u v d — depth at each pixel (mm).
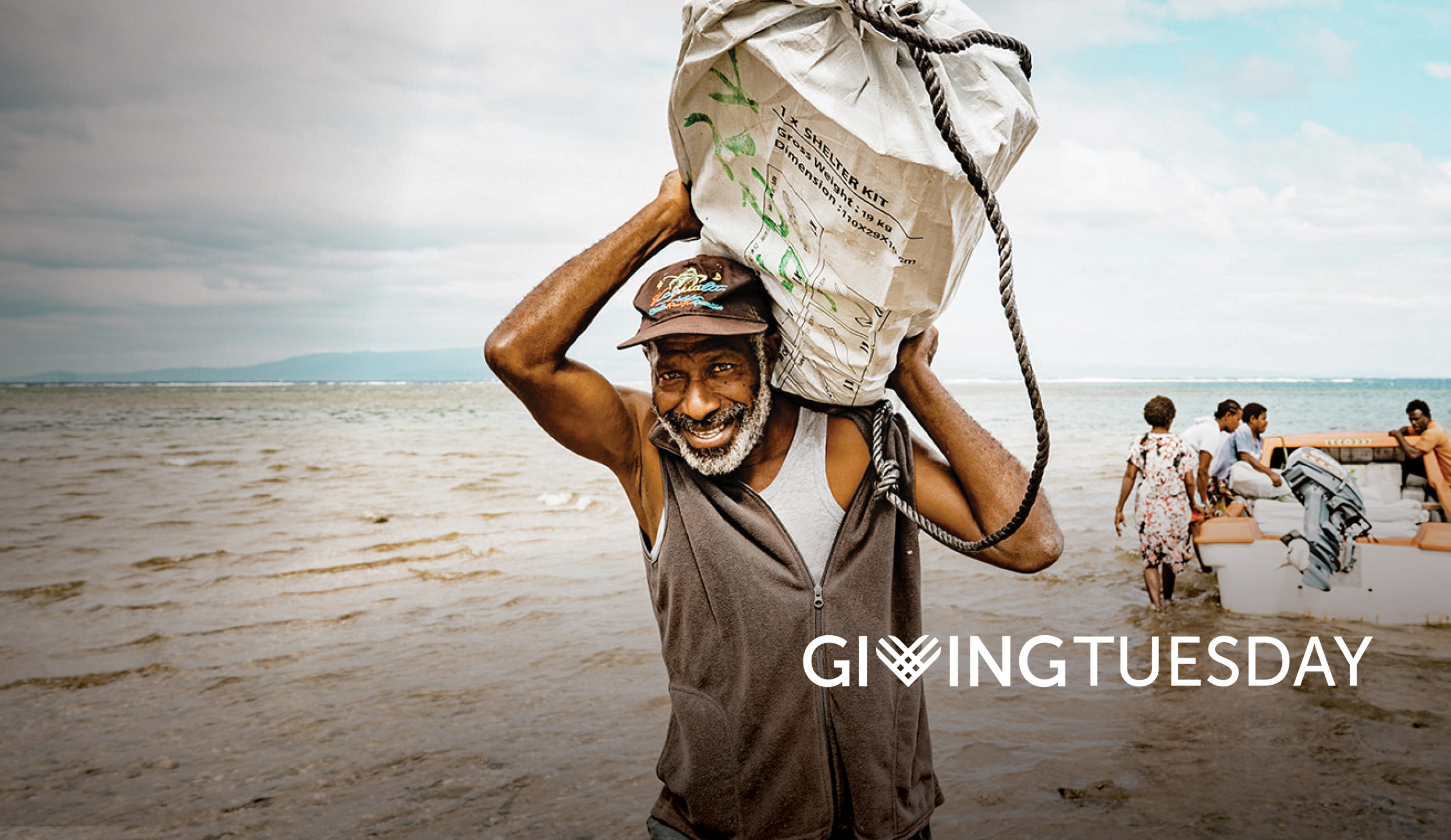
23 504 12070
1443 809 3604
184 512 11508
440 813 3691
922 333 1911
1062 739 4391
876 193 1419
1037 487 1432
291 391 86312
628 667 5531
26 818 3662
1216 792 3783
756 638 1729
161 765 4180
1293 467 6688
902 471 1835
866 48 1363
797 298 1628
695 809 1799
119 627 6473
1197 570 8305
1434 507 7055
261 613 6824
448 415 39906
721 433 1685
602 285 1746
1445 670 5328
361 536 9906
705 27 1437
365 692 5137
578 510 11680
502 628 6395
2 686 5242
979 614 6699
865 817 1746
